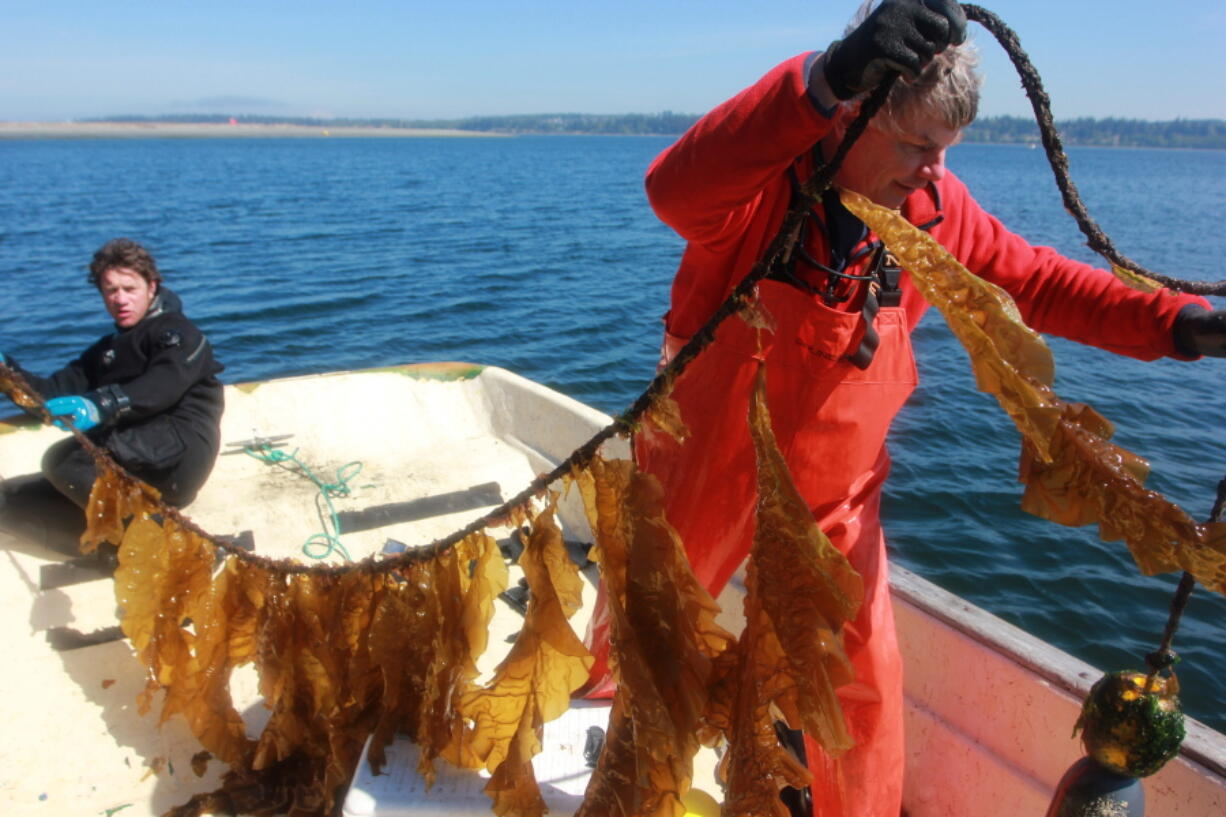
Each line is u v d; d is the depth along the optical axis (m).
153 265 4.05
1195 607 5.84
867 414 1.98
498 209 34.28
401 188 46.53
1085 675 2.23
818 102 1.49
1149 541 1.53
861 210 1.64
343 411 4.82
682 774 1.84
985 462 7.80
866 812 2.12
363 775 2.21
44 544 3.73
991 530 6.70
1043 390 1.49
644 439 2.16
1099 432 1.59
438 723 2.15
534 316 14.38
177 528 2.55
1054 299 2.08
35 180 48.62
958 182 2.09
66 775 2.63
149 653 2.59
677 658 1.84
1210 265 18.86
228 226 26.69
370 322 14.02
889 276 1.92
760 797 1.81
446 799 2.13
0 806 2.51
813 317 1.87
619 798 1.87
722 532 2.10
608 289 16.75
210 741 2.54
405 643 2.22
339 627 2.36
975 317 1.54
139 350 3.96
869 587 2.08
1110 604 5.86
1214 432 8.72
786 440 1.98
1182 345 1.92
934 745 2.56
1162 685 1.65
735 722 1.89
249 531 3.88
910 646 2.64
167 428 3.89
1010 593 5.98
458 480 4.34
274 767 2.54
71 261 19.23
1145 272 1.71
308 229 26.20
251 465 4.45
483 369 4.97
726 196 1.68
